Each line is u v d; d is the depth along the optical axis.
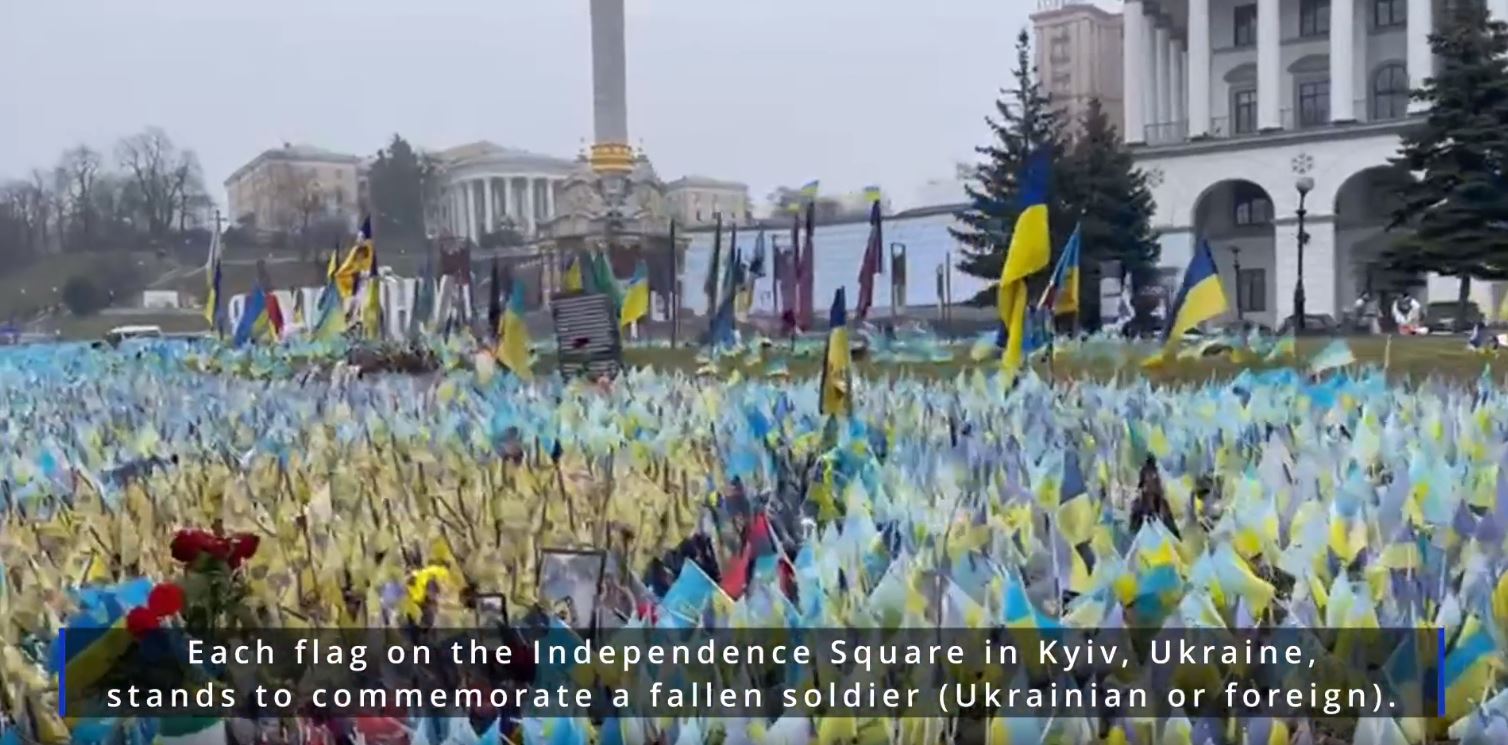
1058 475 12.22
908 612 8.23
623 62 64.38
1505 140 42.16
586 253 52.06
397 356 35.50
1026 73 57.91
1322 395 19.05
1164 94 71.00
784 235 63.12
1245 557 10.28
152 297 89.06
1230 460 14.15
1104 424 16.92
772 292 54.78
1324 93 65.88
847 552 9.79
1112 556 9.34
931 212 60.22
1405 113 62.56
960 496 11.95
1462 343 35.44
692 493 13.78
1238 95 68.12
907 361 35.09
